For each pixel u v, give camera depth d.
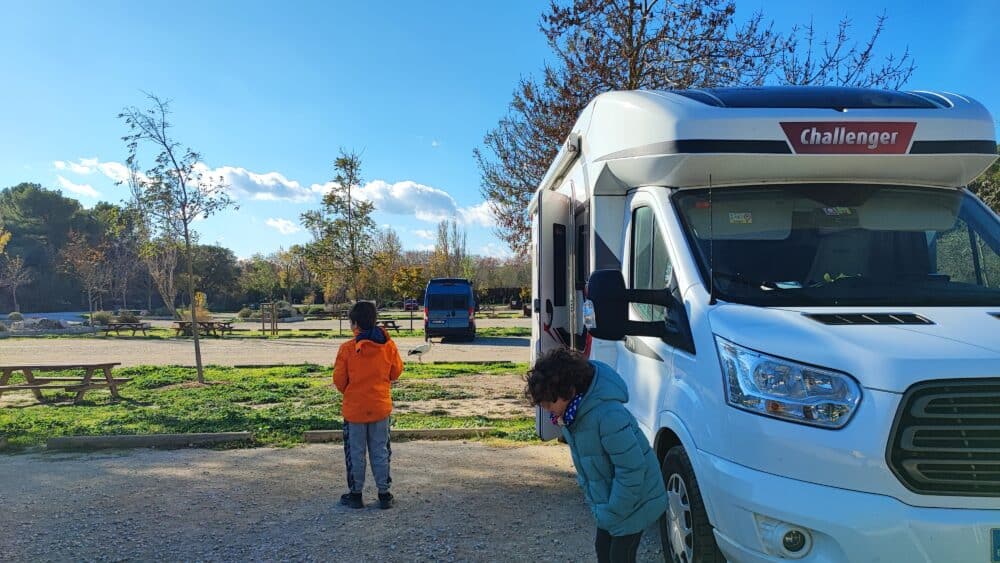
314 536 5.01
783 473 3.00
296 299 69.12
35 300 66.62
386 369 5.77
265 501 5.86
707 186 4.36
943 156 4.11
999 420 2.79
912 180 4.36
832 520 2.83
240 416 9.70
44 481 6.48
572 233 6.34
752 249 4.12
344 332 31.89
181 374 15.23
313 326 38.34
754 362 3.21
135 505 5.73
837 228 4.20
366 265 25.06
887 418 2.82
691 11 11.28
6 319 47.00
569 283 6.45
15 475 6.71
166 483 6.41
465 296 25.58
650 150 4.37
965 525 2.73
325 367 16.94
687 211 4.27
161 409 10.66
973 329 3.15
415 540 4.92
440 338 26.84
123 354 21.12
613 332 4.03
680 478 3.88
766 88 4.66
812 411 2.98
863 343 3.02
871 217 4.24
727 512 3.20
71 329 32.50
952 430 2.79
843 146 4.09
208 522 5.31
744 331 3.36
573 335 6.24
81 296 69.06
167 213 13.95
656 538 4.93
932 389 2.81
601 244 5.10
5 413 10.65
